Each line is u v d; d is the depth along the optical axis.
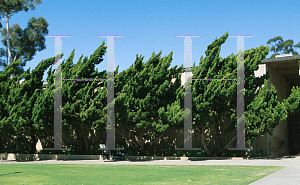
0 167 20.16
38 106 26.62
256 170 16.48
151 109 26.30
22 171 17.20
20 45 53.00
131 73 26.86
